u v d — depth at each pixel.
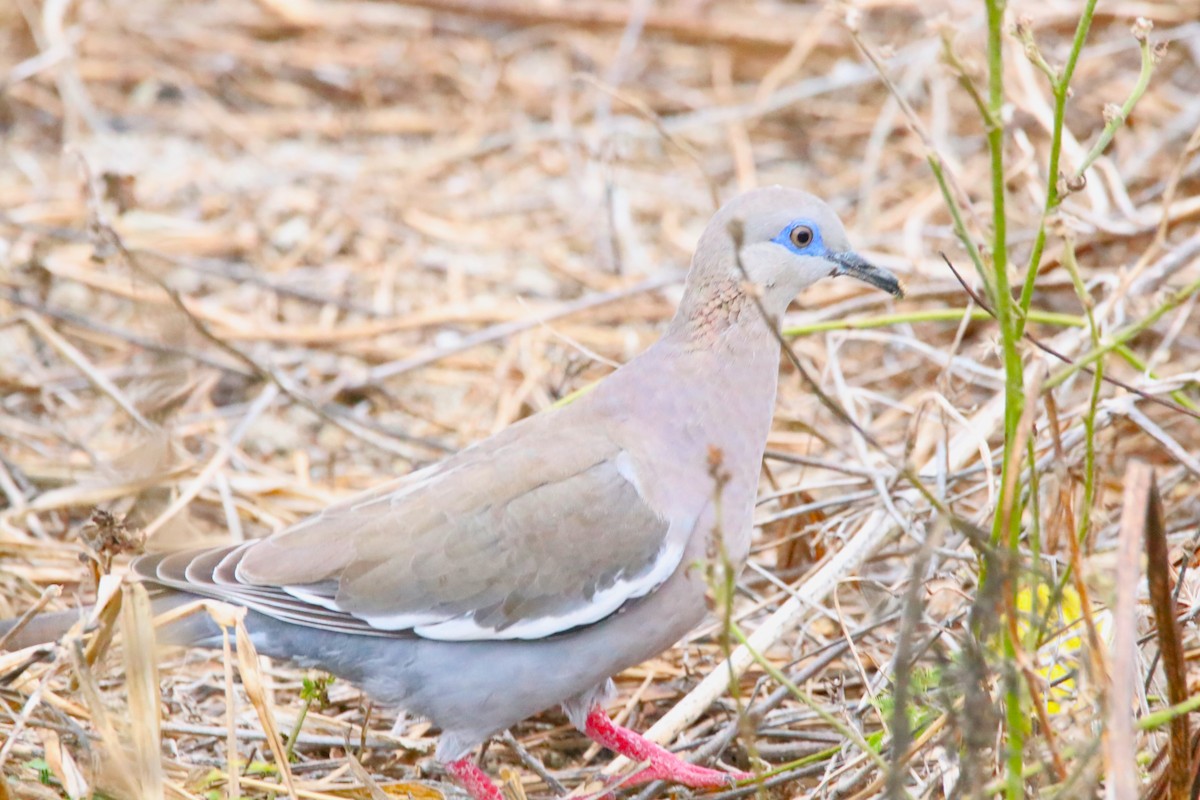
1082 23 6.59
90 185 11.70
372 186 16.77
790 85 18.67
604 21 19.39
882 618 8.94
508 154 17.48
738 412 8.62
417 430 13.16
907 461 6.97
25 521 11.31
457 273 15.20
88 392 13.28
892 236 15.07
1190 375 9.15
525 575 8.21
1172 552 9.15
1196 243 11.61
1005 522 6.64
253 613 8.46
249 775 8.53
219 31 19.50
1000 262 6.48
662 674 9.98
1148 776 7.42
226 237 15.66
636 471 8.41
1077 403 12.17
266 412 13.24
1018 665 6.47
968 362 10.98
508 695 8.38
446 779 9.02
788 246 8.78
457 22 19.64
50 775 7.98
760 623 10.33
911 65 16.98
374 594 8.20
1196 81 17.05
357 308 14.63
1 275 14.35
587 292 15.02
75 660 7.44
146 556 8.45
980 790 6.40
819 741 8.91
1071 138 13.19
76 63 18.39
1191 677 7.83
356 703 9.74
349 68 18.92
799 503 10.67
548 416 8.89
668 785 8.87
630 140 17.72
